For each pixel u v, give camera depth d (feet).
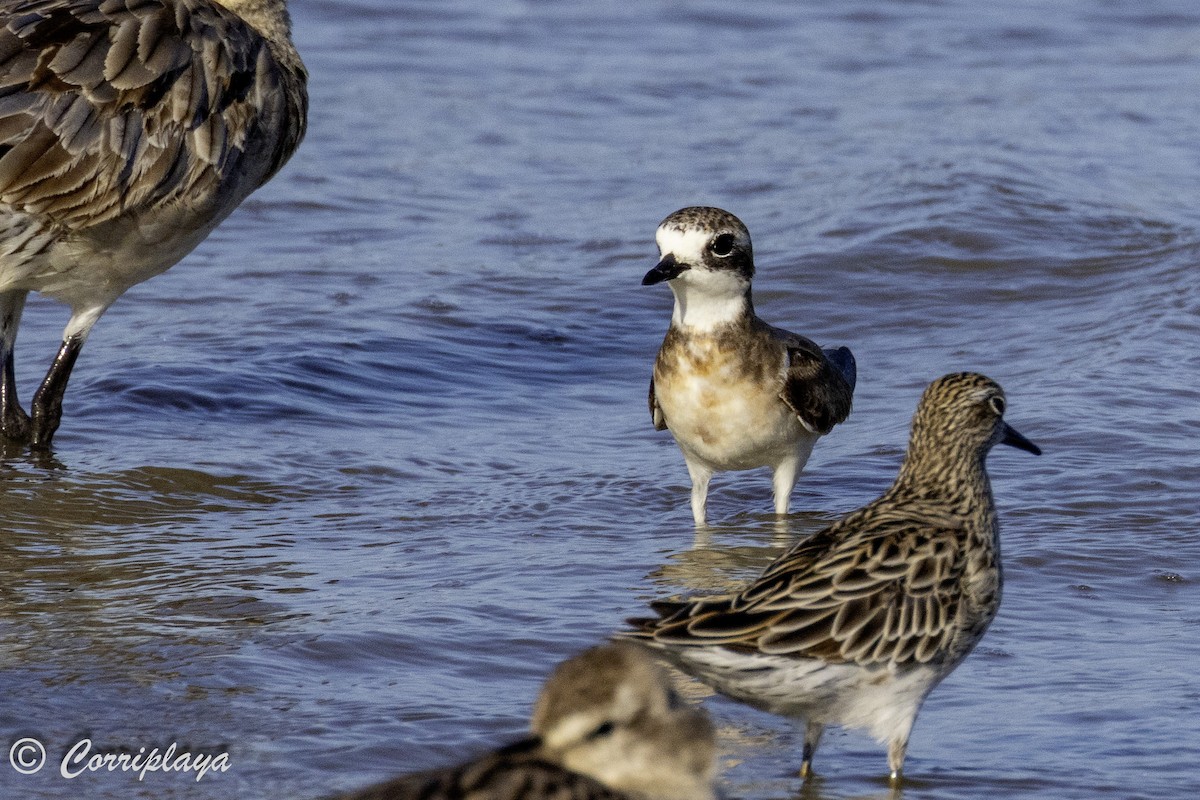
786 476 44.73
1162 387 51.13
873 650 29.40
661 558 40.70
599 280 64.69
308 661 34.09
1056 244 66.33
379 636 35.14
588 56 99.60
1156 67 97.66
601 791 21.27
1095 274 63.72
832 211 70.49
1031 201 70.59
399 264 66.08
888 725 30.12
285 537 41.88
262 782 29.30
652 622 28.84
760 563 40.42
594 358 57.82
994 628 36.29
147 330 58.29
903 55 100.89
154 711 31.76
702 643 28.48
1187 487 44.19
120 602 37.19
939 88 93.09
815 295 62.44
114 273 49.42
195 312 60.23
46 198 47.03
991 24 108.17
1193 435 47.52
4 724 31.04
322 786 29.19
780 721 32.63
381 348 57.00
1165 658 34.83
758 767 30.83
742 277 43.42
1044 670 34.40
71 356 49.19
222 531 42.32
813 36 105.19
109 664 33.73
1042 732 31.86
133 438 49.32
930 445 32.35
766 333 44.09
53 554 40.34
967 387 32.35
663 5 111.04
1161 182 74.79
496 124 86.17
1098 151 79.82
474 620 36.24
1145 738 31.50
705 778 23.16
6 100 46.75
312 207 72.95
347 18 105.19
